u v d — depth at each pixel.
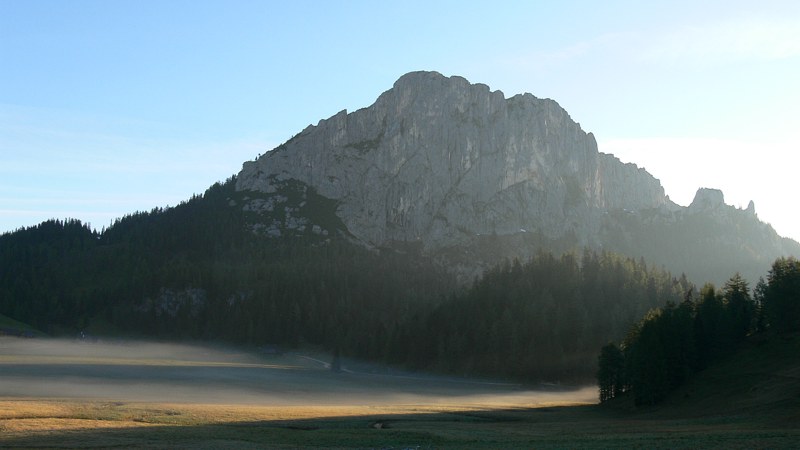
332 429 92.81
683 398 124.25
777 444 63.62
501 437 84.50
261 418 101.31
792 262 146.25
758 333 146.38
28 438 71.50
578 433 87.81
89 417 89.19
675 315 139.75
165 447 69.69
